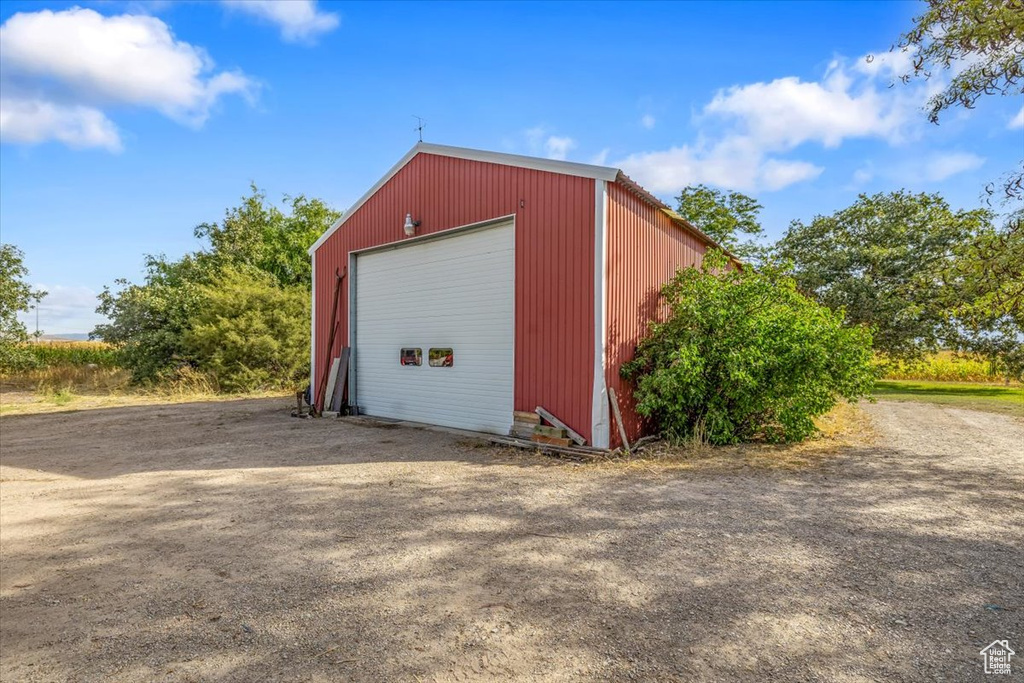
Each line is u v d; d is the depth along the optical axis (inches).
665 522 173.9
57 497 216.8
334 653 100.5
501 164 347.6
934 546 150.4
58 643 107.0
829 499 199.8
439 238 395.5
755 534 161.3
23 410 515.2
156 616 117.6
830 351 308.5
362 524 176.7
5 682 93.6
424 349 405.7
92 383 743.1
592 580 130.3
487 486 223.1
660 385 290.7
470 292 370.9
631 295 314.8
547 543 156.3
